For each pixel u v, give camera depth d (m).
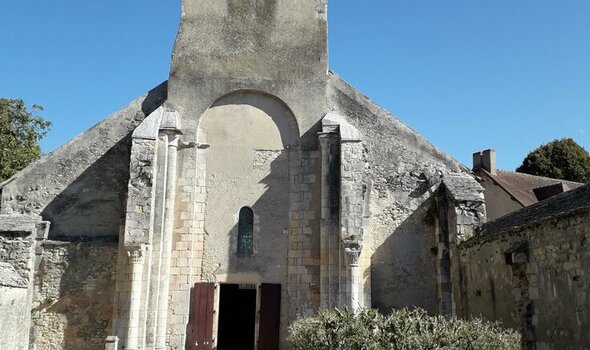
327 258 16.11
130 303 15.02
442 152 17.83
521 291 11.88
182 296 16.33
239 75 17.98
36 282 16.33
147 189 15.62
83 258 16.53
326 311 12.29
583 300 9.61
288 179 17.34
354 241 15.52
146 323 15.37
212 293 16.47
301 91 17.89
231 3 18.66
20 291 15.16
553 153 37.44
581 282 9.69
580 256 9.72
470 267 15.03
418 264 17.00
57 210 17.19
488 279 13.74
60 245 16.59
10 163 26.94
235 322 24.72
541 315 11.09
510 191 25.16
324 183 16.55
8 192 17.25
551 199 12.60
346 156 16.16
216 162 17.41
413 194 17.50
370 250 16.95
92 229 17.05
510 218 13.96
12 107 28.59
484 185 26.56
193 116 17.61
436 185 17.36
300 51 18.27
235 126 17.72
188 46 18.20
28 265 15.86
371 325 10.43
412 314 10.89
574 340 9.88
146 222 15.40
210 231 16.94
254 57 18.19
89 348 16.02
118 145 17.66
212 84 17.89
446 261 16.55
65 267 16.48
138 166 15.77
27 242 15.96
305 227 16.84
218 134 17.61
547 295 10.88
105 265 16.50
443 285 16.39
